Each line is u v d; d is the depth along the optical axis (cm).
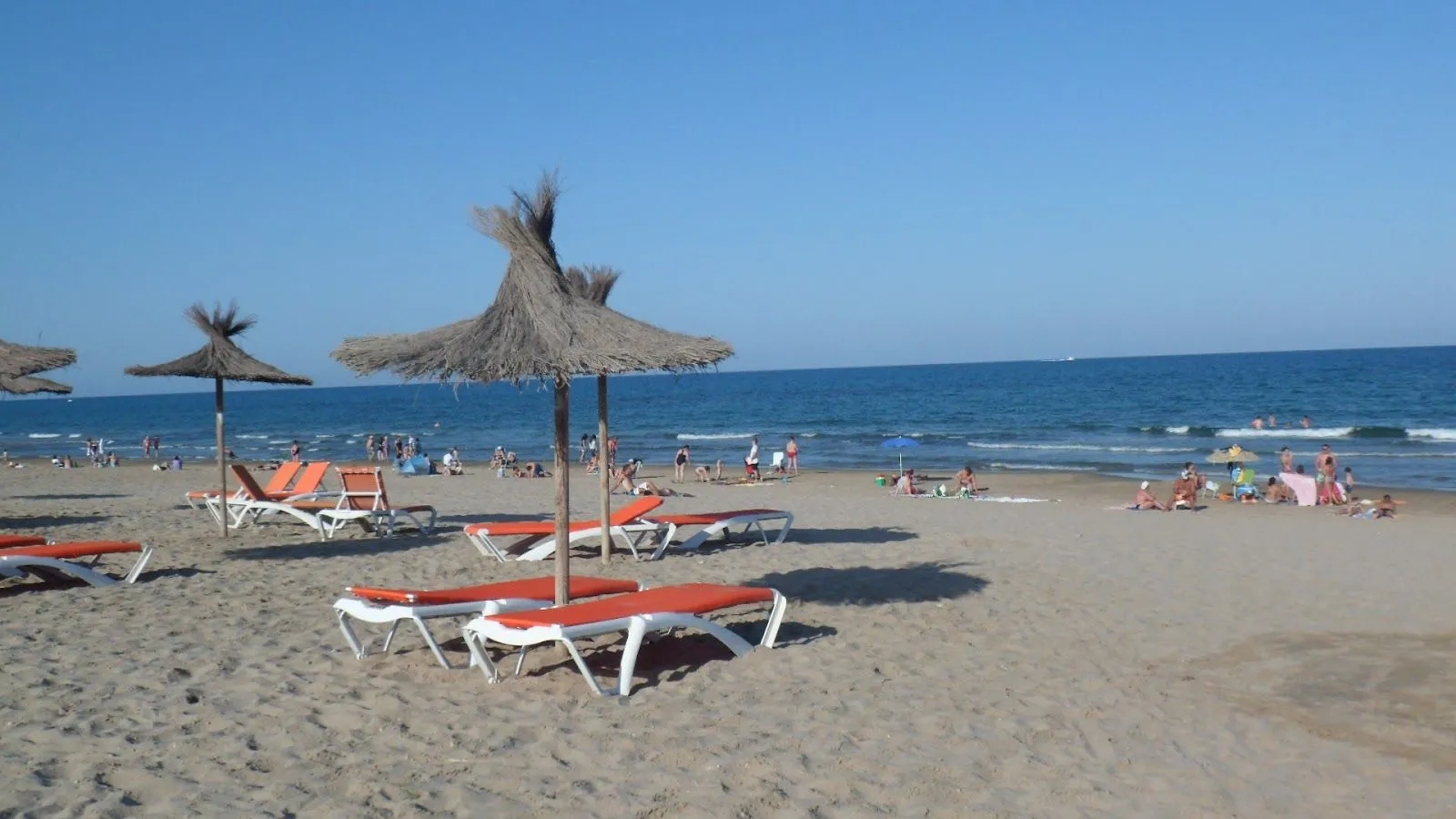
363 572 976
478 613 698
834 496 2139
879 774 452
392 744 486
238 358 1194
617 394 11800
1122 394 7750
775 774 448
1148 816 416
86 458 4375
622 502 1866
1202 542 1212
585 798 420
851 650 679
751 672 618
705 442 4881
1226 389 7681
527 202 659
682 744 484
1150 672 637
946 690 587
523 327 630
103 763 453
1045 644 705
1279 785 453
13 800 406
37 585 899
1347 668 649
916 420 5966
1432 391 6538
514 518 1539
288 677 598
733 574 981
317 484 1406
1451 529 1384
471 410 9662
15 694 556
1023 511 1673
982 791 436
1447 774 468
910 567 1023
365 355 638
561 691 575
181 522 1424
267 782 437
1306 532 1327
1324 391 6925
